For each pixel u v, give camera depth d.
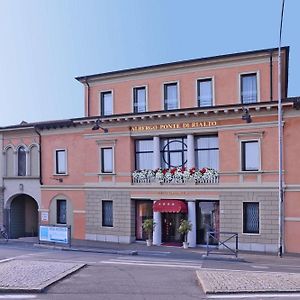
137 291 11.45
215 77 25.67
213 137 25.45
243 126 23.94
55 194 30.44
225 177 24.39
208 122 24.86
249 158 23.97
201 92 26.14
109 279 13.30
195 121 25.19
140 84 28.00
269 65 24.39
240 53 24.81
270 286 11.69
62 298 10.66
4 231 31.30
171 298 10.59
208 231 23.89
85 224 28.86
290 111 22.78
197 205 25.59
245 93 24.98
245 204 23.89
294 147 22.67
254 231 23.56
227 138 24.39
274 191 23.05
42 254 21.64
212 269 16.23
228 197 24.20
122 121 27.30
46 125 30.55
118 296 10.84
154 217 26.20
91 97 29.80
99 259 19.55
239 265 18.08
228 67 25.39
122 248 24.42
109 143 28.00
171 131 25.89
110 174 27.86
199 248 24.45
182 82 26.62
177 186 25.58
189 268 16.58
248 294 10.99
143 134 26.83
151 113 25.92
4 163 32.88
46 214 30.72
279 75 22.17
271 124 23.25
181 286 12.19
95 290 11.58
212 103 25.66
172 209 25.19
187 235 24.94
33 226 33.91
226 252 22.78
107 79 29.17
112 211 27.84
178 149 26.38
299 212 22.42
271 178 23.20
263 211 23.25
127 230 27.02
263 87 24.39
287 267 17.64
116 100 28.80
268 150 23.31
